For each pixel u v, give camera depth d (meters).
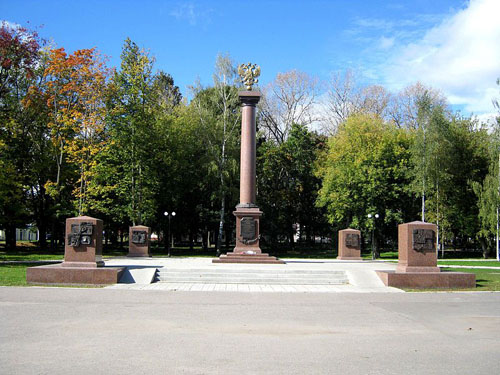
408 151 41.00
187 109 43.84
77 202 35.84
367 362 7.12
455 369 6.79
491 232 39.53
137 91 36.38
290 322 10.28
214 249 51.72
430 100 40.53
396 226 44.62
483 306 12.90
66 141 35.47
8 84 36.12
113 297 13.79
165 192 42.31
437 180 41.25
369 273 19.17
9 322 9.84
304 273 19.28
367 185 40.44
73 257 17.56
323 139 54.44
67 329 9.21
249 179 24.56
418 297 14.87
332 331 9.38
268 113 55.22
